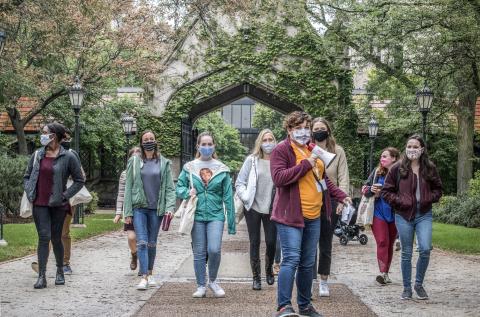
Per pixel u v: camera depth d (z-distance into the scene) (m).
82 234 17.72
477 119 34.19
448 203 26.73
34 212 9.34
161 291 9.10
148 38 27.55
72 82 25.81
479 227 23.97
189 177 8.84
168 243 16.72
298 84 30.83
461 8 18.97
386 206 9.88
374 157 33.31
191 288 9.39
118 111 30.47
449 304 8.18
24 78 22.73
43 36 23.34
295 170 6.47
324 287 8.69
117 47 27.00
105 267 11.67
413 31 21.39
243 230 21.59
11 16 20.70
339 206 8.54
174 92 30.97
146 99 31.02
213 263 8.70
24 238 15.40
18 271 10.87
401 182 8.60
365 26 22.16
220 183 8.81
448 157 33.62
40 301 8.27
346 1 25.56
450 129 31.98
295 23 30.70
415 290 8.58
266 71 30.89
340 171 8.72
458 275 10.95
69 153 9.52
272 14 30.83
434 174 8.52
